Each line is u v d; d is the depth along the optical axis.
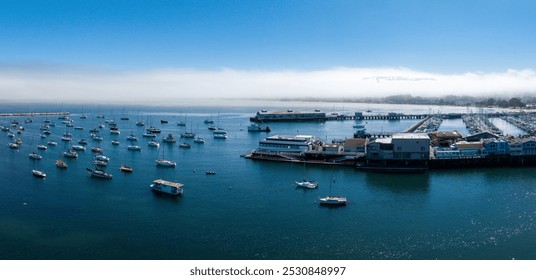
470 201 125.81
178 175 159.38
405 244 94.88
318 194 133.50
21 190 135.62
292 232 101.94
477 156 174.88
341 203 121.88
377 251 91.56
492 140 184.25
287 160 186.12
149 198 128.38
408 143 168.25
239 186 143.12
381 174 161.25
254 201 126.00
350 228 104.31
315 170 168.38
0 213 113.81
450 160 170.75
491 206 120.81
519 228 103.50
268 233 101.25
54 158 191.12
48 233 100.62
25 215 112.56
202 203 124.00
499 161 174.38
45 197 128.38
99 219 110.00
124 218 110.94
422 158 168.12
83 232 101.44
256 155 198.50
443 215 113.50
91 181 148.00
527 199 127.44
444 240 96.88
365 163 173.50
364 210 117.94
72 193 132.88
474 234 100.19
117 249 92.31
